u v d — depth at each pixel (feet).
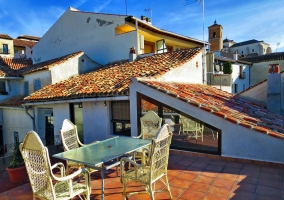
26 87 50.14
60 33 59.41
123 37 46.29
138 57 44.24
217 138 19.45
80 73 45.32
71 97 27.61
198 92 28.32
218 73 61.72
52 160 24.76
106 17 49.29
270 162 16.98
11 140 46.80
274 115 27.89
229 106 25.62
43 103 32.30
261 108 31.14
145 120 19.74
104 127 27.09
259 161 17.39
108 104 26.68
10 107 42.24
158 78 26.86
